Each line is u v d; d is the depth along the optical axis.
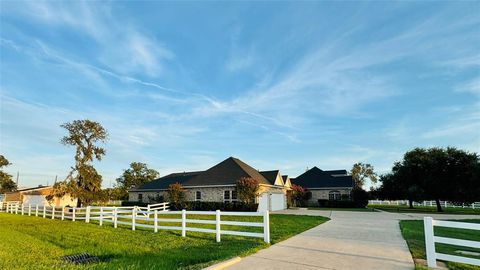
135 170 71.94
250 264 7.26
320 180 44.00
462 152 32.53
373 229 14.04
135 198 42.41
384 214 25.22
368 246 9.52
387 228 14.43
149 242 11.25
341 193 41.41
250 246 9.47
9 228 16.41
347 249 9.05
